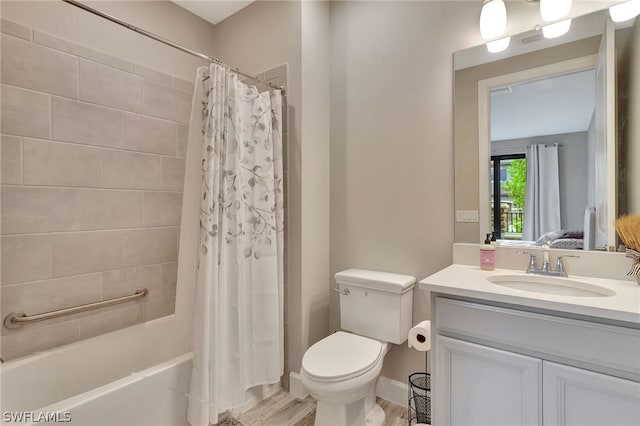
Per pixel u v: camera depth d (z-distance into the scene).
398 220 1.91
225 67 1.64
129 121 1.93
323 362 1.49
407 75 1.88
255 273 1.78
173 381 1.46
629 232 1.18
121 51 1.91
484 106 1.62
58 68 1.65
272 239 1.82
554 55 1.45
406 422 1.72
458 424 1.23
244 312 1.70
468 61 1.67
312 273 2.07
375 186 2.00
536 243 1.48
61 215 1.66
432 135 1.79
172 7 2.21
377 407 1.78
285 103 2.04
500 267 1.56
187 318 1.57
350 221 2.11
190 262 1.58
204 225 1.51
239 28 2.31
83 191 1.73
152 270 2.04
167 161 2.12
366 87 2.04
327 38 2.19
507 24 1.58
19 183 1.52
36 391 1.47
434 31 1.79
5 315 1.48
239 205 1.68
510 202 1.56
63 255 1.66
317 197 2.10
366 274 1.90
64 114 1.67
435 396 1.28
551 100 1.46
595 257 1.35
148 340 1.86
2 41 1.47
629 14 1.30
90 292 1.76
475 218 1.64
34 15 1.57
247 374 1.71
